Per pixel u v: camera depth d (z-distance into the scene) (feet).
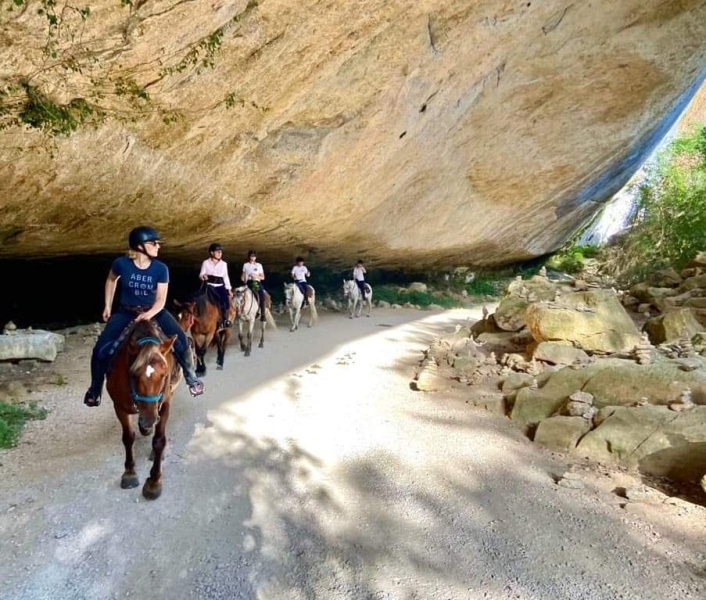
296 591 10.18
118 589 9.98
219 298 26.61
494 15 26.91
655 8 34.86
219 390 23.09
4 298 43.93
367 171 33.94
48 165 20.40
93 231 27.94
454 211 50.47
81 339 31.73
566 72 37.11
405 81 27.14
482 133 39.78
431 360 29.04
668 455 15.72
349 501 13.69
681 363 19.74
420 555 11.46
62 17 13.94
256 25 18.30
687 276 48.80
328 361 30.45
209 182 27.09
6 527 11.51
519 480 15.20
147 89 18.44
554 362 25.85
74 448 15.88
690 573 11.10
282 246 44.73
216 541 11.61
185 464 15.17
